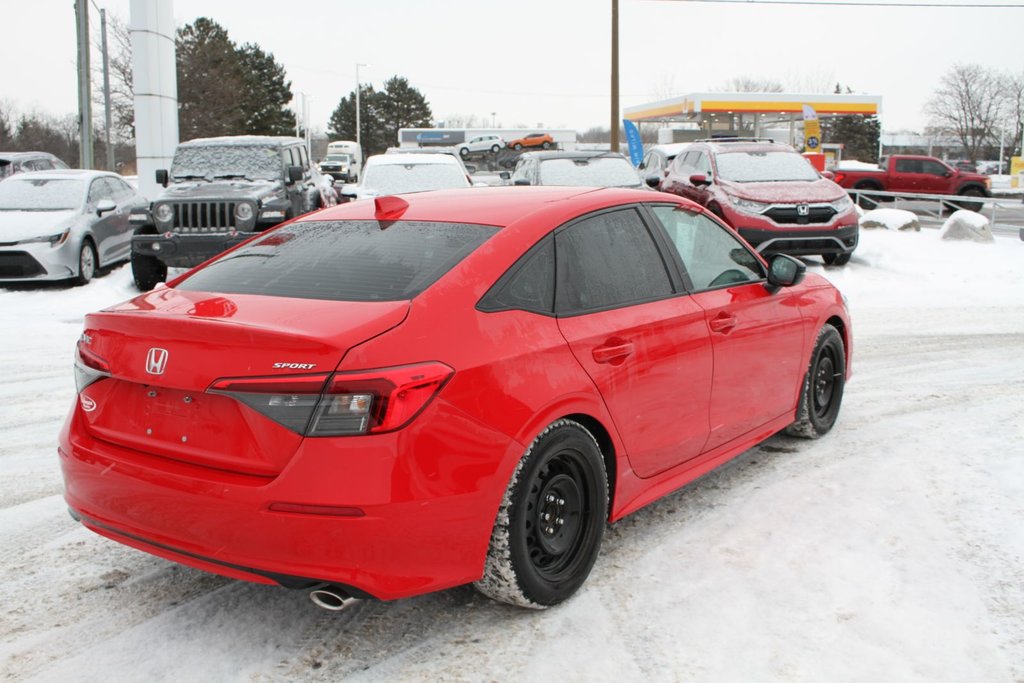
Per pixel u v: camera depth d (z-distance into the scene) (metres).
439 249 3.47
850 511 4.39
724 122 47.75
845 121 97.25
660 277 4.11
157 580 3.74
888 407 6.32
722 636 3.24
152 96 17.81
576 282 3.65
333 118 105.88
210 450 2.97
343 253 3.60
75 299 11.55
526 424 3.17
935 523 4.22
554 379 3.32
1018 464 5.01
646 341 3.82
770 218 13.05
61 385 7.12
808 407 5.35
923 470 4.96
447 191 4.37
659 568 3.79
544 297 3.49
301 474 2.79
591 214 3.89
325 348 2.82
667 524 4.27
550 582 3.39
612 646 3.18
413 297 3.15
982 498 4.52
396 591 2.90
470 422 3.01
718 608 3.44
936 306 10.96
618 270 3.89
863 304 11.16
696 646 3.17
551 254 3.60
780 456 5.27
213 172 13.03
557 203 3.84
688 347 4.07
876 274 13.37
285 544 2.82
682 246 4.36
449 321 3.11
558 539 3.46
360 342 2.88
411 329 3.01
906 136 106.25
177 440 3.05
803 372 5.18
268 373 2.84
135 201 14.95
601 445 3.71
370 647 3.20
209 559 2.97
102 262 13.33
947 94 77.19
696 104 41.53
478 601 3.53
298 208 13.39
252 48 85.44
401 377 2.86
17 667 3.06
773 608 3.44
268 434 2.85
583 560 3.55
